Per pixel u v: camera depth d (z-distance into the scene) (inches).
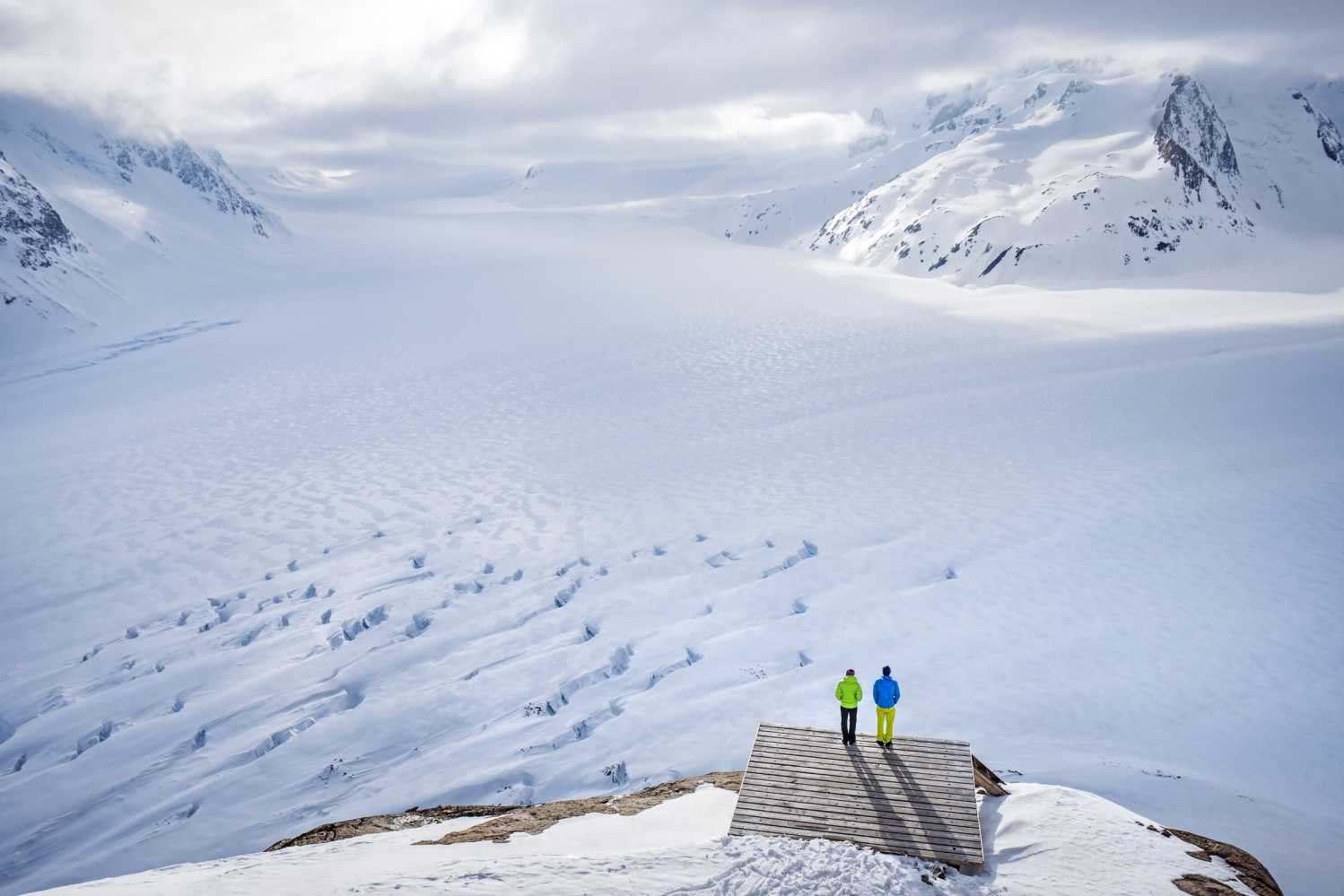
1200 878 491.8
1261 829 775.1
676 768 1007.6
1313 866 701.3
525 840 580.1
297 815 983.0
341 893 435.8
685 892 435.2
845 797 542.0
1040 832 541.6
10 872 927.7
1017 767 920.9
